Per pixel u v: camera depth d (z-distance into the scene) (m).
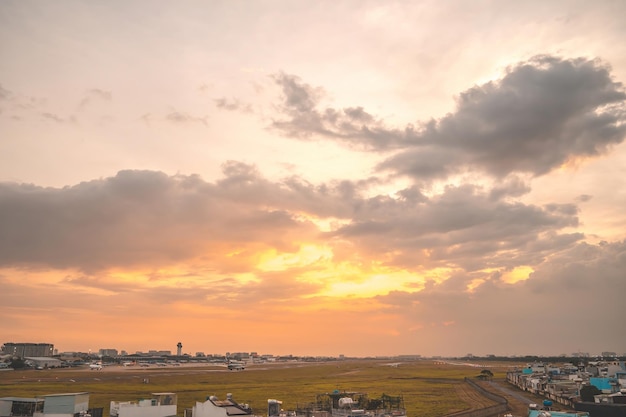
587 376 159.62
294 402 134.50
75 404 71.12
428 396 157.12
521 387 173.50
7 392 146.12
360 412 72.00
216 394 155.00
